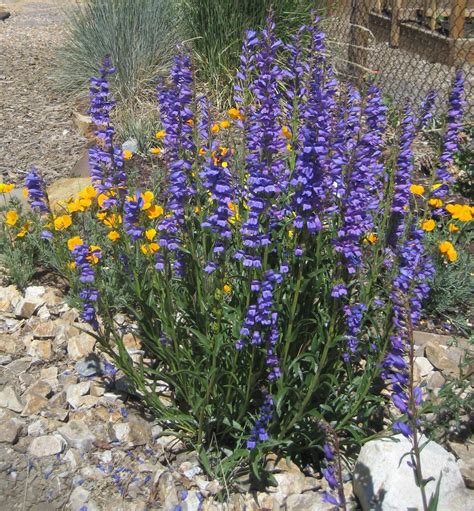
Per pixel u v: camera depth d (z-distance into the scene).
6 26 4.05
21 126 2.36
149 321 1.08
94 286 1.14
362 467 0.96
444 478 0.92
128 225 1.12
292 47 1.05
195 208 1.07
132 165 1.92
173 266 1.07
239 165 1.13
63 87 2.63
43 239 1.47
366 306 1.01
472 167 1.76
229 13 2.34
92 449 1.05
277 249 0.98
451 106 1.13
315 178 0.84
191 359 1.03
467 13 3.16
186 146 1.03
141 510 0.96
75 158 2.11
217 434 1.07
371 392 1.09
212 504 0.97
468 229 1.56
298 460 1.07
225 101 2.31
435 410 1.04
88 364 1.19
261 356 1.00
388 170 1.16
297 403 0.97
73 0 4.63
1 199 1.77
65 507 0.97
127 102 2.39
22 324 1.31
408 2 3.18
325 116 0.82
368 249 1.12
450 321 1.35
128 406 1.12
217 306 0.95
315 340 0.98
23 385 1.17
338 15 2.79
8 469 1.02
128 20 2.51
